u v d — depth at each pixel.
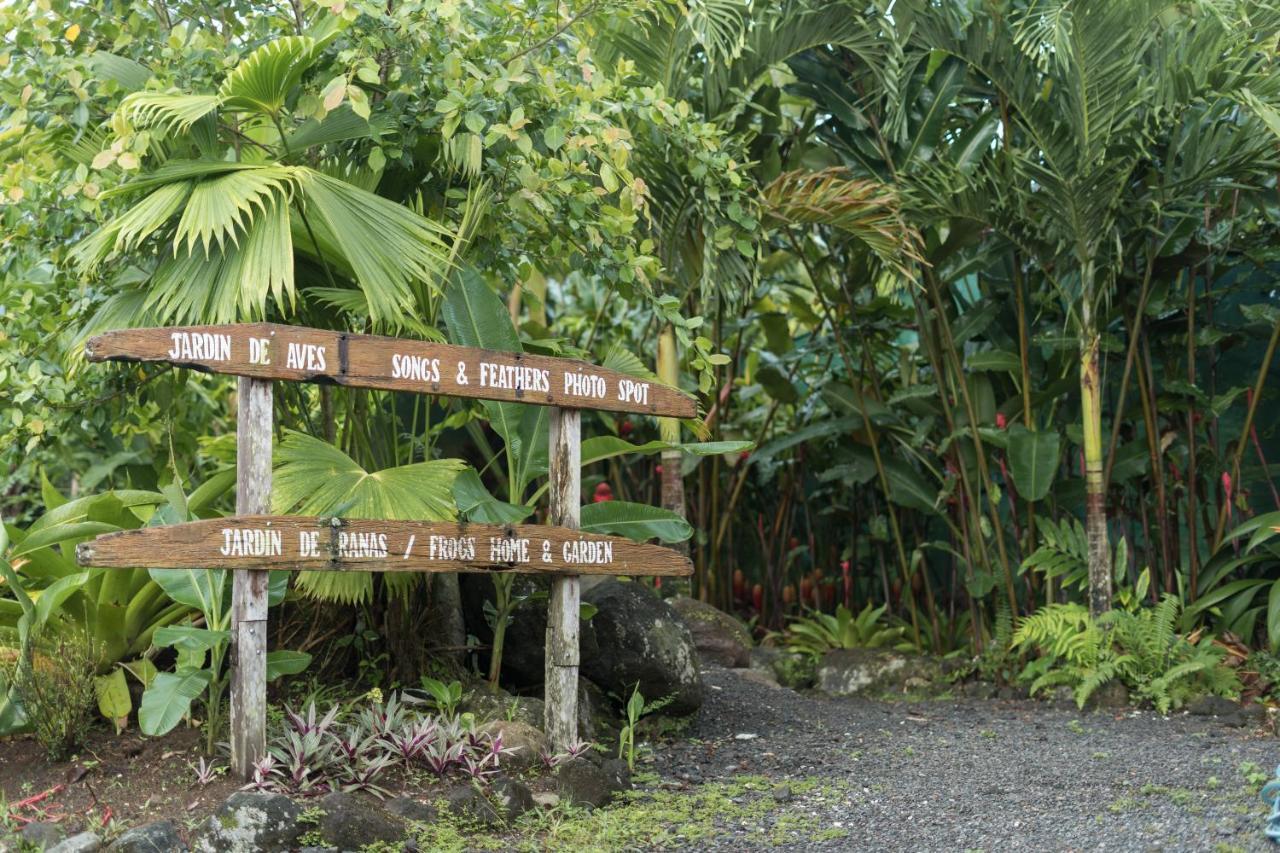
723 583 7.97
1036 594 6.77
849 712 5.82
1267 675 5.88
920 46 6.06
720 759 4.74
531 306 7.57
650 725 5.13
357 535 3.82
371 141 4.72
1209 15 5.56
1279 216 6.32
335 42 4.43
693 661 5.25
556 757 4.18
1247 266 6.91
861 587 7.99
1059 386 6.50
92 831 3.44
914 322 7.18
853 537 7.73
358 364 3.85
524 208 4.73
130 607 4.50
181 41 4.41
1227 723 5.48
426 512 4.11
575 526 4.35
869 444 7.16
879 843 3.63
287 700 4.61
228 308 3.90
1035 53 5.58
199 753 4.05
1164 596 6.07
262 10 5.16
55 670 4.10
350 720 4.36
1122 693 5.89
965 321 6.74
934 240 6.56
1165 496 6.61
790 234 6.68
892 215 5.81
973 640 6.78
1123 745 4.96
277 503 3.96
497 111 4.47
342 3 4.07
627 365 4.84
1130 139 5.80
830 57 6.41
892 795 4.18
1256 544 6.06
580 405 4.35
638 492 8.05
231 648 3.78
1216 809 3.89
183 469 5.86
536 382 4.23
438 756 3.99
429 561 3.96
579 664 4.69
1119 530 6.95
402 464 5.20
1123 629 5.95
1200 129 5.89
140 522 4.68
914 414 7.12
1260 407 6.91
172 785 3.80
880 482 7.48
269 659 4.07
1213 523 6.69
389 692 4.80
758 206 5.81
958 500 6.91
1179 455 6.59
